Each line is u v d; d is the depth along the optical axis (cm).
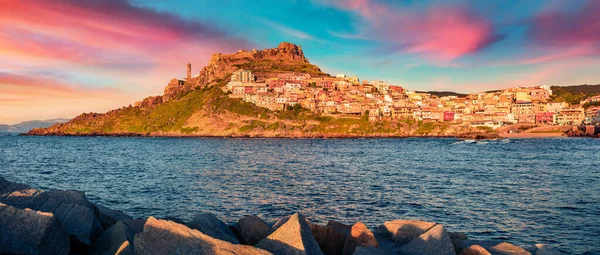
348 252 1565
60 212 1349
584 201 3703
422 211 3303
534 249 1723
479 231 2697
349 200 3778
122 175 5903
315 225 1697
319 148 14250
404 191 4309
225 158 9556
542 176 5656
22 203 1353
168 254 1136
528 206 3488
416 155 10238
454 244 1639
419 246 1410
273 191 4309
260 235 1689
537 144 15962
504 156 9688
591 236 2558
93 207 1541
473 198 3888
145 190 4406
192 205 3559
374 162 8200
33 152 12281
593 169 6588
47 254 1105
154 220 1198
